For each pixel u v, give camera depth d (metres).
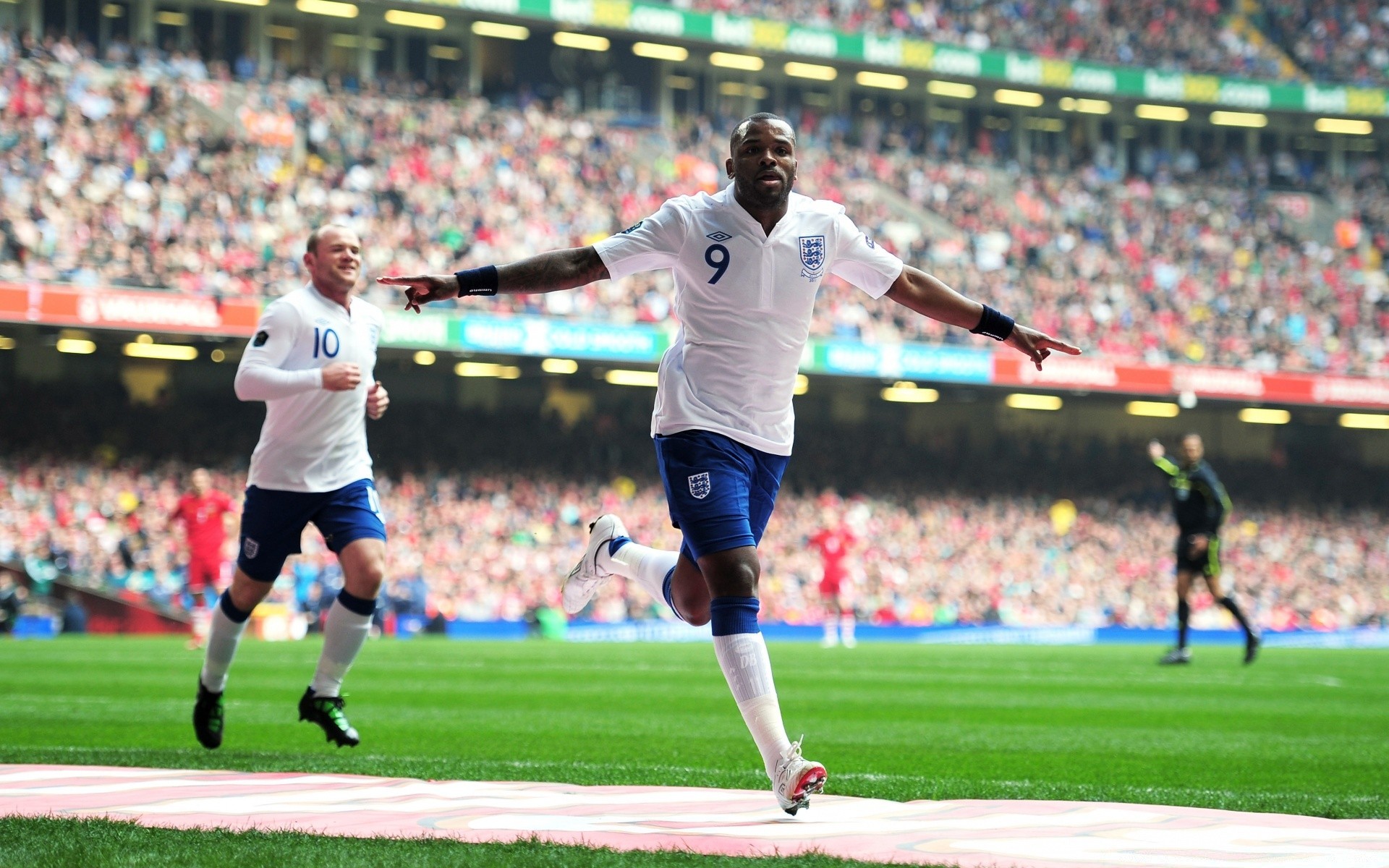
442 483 93.25
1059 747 20.41
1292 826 10.91
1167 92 120.94
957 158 120.81
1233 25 130.25
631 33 105.94
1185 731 23.64
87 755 16.42
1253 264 116.62
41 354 89.12
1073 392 105.06
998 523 105.94
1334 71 131.12
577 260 11.97
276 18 103.00
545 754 17.89
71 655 48.31
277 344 17.03
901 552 100.69
